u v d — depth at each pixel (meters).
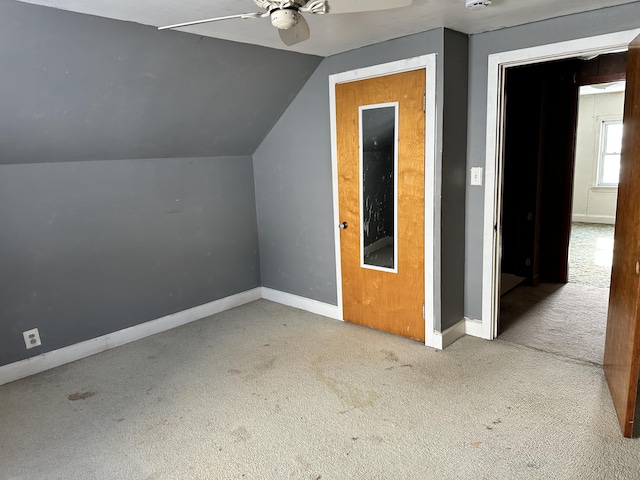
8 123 2.49
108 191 3.24
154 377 2.90
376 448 2.13
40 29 2.15
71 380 2.89
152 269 3.56
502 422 2.29
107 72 2.57
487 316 3.21
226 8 2.21
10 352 2.91
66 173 3.02
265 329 3.62
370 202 3.31
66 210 3.05
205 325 3.76
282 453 2.13
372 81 3.13
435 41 2.76
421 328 3.21
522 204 4.45
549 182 4.43
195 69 2.91
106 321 3.34
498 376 2.73
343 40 2.93
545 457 2.02
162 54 2.68
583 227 7.44
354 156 3.33
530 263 4.48
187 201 3.71
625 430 2.12
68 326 3.15
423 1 2.22
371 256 3.40
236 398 2.62
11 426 2.41
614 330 2.43
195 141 3.55
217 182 3.91
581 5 2.39
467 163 3.12
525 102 4.26
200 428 2.34
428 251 3.04
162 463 2.09
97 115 2.79
